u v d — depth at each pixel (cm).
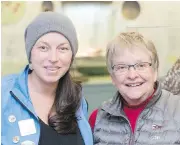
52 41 126
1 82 134
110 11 280
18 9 272
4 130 124
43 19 126
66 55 130
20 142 124
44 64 127
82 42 280
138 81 125
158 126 123
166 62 191
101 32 282
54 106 139
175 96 131
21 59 275
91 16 282
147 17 273
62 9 276
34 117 130
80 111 146
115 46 128
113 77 132
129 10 276
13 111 127
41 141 128
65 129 134
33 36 127
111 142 130
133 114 131
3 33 270
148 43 126
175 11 269
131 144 124
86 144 137
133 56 124
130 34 131
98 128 137
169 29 202
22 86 133
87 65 279
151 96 130
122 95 132
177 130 120
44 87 137
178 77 162
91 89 274
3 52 271
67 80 144
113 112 132
